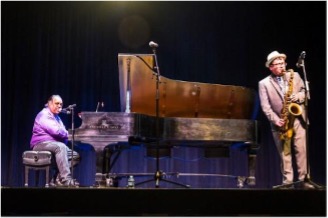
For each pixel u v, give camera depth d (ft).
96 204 14.73
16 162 24.16
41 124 20.21
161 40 24.67
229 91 18.49
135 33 24.64
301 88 17.51
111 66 24.50
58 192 14.75
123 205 14.73
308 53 24.34
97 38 24.66
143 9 24.77
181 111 18.72
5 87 24.45
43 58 24.62
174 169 24.04
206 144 19.11
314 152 23.86
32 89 24.45
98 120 16.67
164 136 17.49
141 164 24.11
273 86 17.53
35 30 24.72
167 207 14.74
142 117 16.85
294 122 17.13
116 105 24.39
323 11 24.25
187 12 24.79
